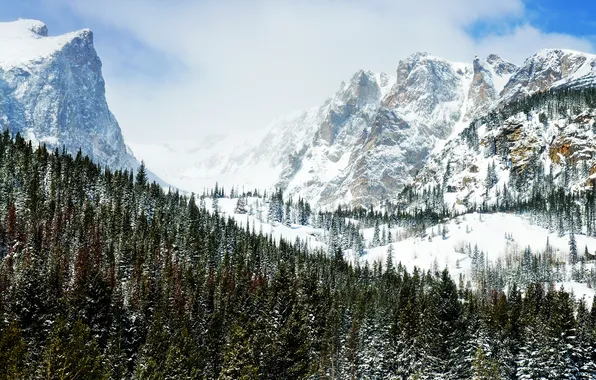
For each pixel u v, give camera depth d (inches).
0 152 7411.4
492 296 7765.8
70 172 7839.6
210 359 3695.9
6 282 4067.4
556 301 4894.2
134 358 3614.7
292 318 2849.4
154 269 5620.1
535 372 4141.2
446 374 3727.9
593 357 4234.7
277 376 2637.8
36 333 2979.8
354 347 4456.2
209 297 5098.4
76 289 3816.4
